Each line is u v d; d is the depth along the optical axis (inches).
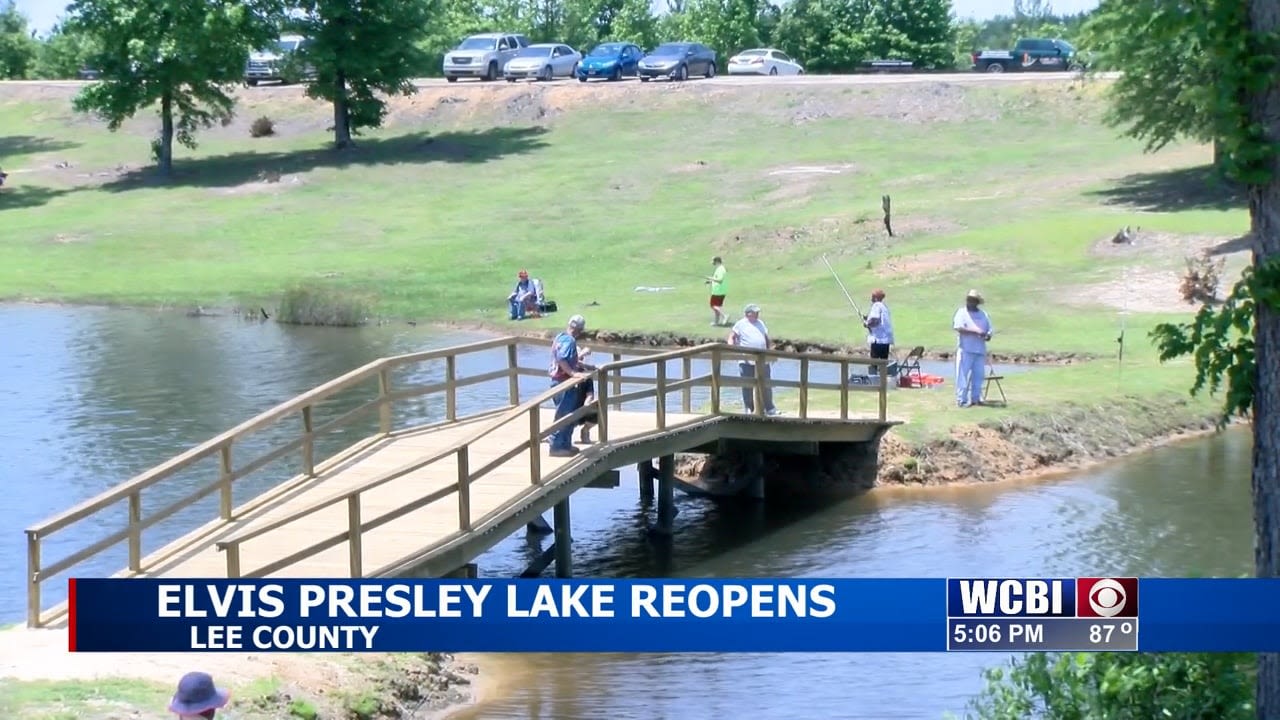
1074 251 1731.1
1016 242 1779.0
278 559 661.9
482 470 711.7
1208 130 1801.2
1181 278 1599.4
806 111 2687.0
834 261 1836.9
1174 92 1806.1
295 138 2854.3
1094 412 1135.0
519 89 2928.2
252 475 1056.8
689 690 641.6
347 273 1977.1
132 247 2176.4
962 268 1710.1
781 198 2196.1
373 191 2440.9
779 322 1569.9
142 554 863.1
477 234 2143.2
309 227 2246.6
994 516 938.7
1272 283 405.1
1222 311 424.8
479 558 885.2
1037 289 1617.9
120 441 1158.3
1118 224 1795.0
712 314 1630.2
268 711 522.9
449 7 4448.8
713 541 908.0
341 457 839.1
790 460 1058.1
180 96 2652.6
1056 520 924.6
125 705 491.8
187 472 1066.1
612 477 842.8
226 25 2576.3
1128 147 2317.9
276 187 2488.9
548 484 767.1
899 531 911.0
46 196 2527.1
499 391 1360.7
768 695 637.9
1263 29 403.9
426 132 2817.4
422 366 1503.4
